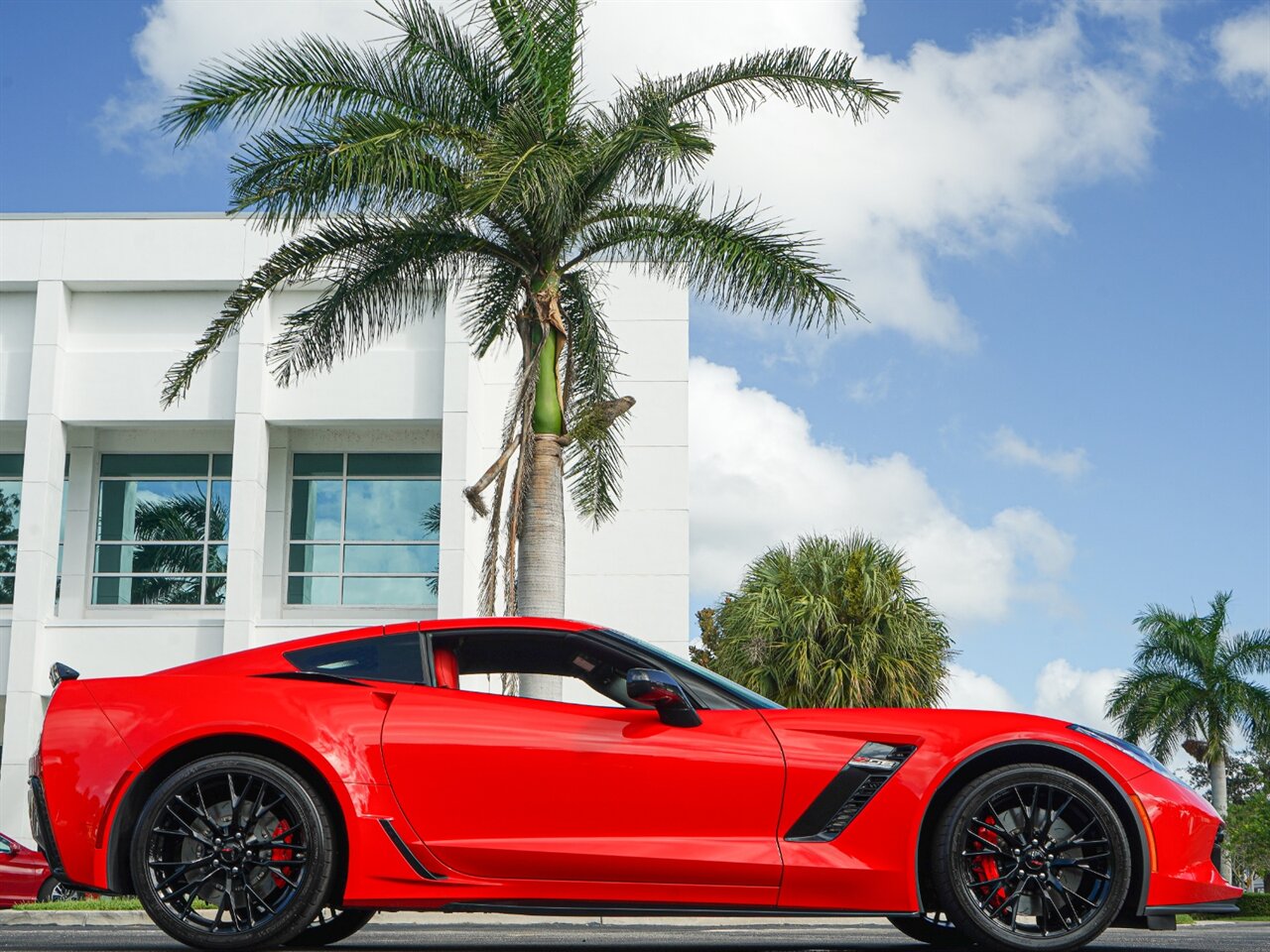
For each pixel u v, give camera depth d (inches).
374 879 175.8
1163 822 176.6
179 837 179.8
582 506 571.2
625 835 176.9
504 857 176.1
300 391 861.2
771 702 190.9
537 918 426.9
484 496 893.2
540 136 461.4
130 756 180.4
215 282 858.8
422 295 531.2
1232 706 1266.0
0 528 901.2
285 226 479.2
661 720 181.5
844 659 809.5
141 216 864.9
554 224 490.3
